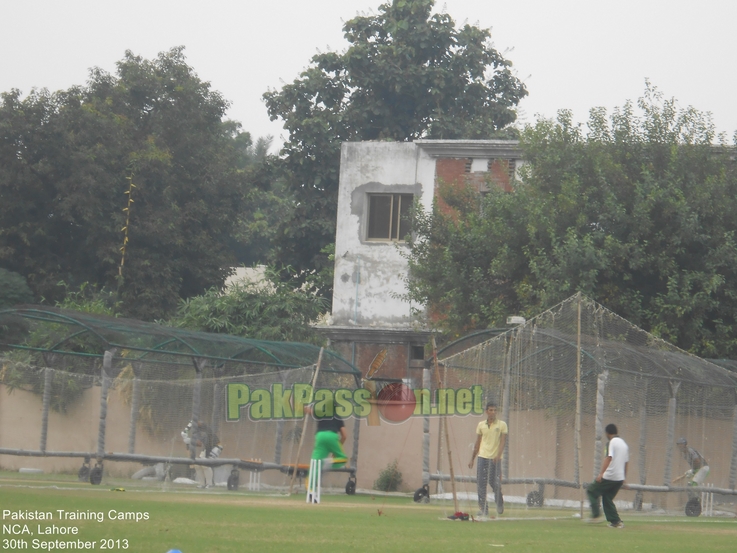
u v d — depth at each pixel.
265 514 50.66
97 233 138.50
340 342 117.88
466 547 37.81
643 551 38.91
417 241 114.50
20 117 133.25
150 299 140.25
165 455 79.81
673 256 85.69
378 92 151.62
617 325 71.12
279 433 81.31
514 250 91.94
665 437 74.31
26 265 137.50
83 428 83.62
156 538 35.47
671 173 88.44
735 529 57.44
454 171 116.38
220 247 155.00
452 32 153.62
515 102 159.62
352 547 35.75
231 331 109.81
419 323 112.38
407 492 91.25
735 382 75.81
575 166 91.44
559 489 71.44
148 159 140.88
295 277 145.50
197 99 155.62
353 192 119.88
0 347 91.38
